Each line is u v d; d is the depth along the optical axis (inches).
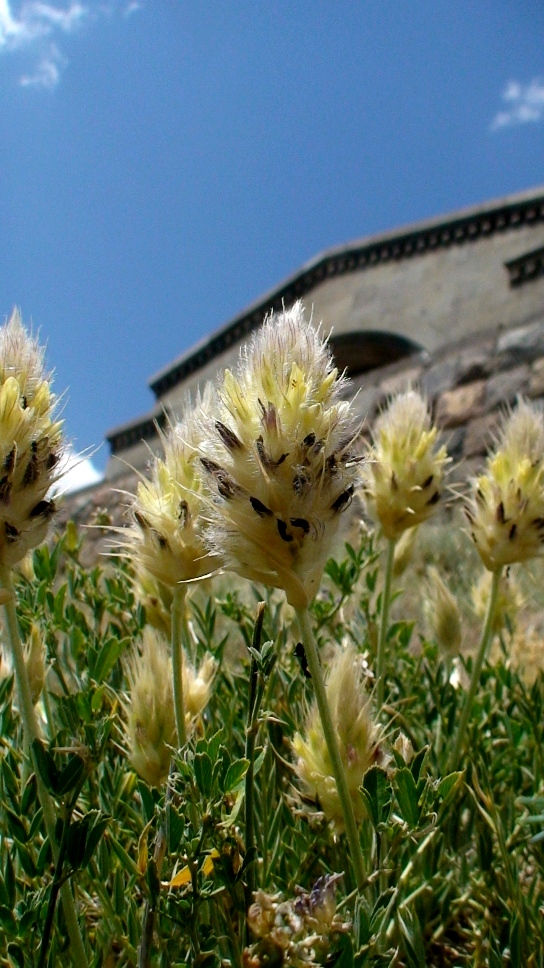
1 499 5.2
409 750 6.4
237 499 5.4
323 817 6.7
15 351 5.6
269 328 5.7
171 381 95.2
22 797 5.9
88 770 5.0
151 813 5.8
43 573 9.5
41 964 4.9
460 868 8.5
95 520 12.2
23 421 5.3
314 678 5.6
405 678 11.3
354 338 82.0
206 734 7.3
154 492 6.9
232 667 13.4
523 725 9.7
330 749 5.6
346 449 5.6
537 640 14.7
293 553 5.4
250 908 4.4
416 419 9.3
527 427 8.4
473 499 8.6
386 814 5.3
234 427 5.5
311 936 4.4
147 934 4.9
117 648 6.9
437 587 11.0
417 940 6.3
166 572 6.7
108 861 6.9
